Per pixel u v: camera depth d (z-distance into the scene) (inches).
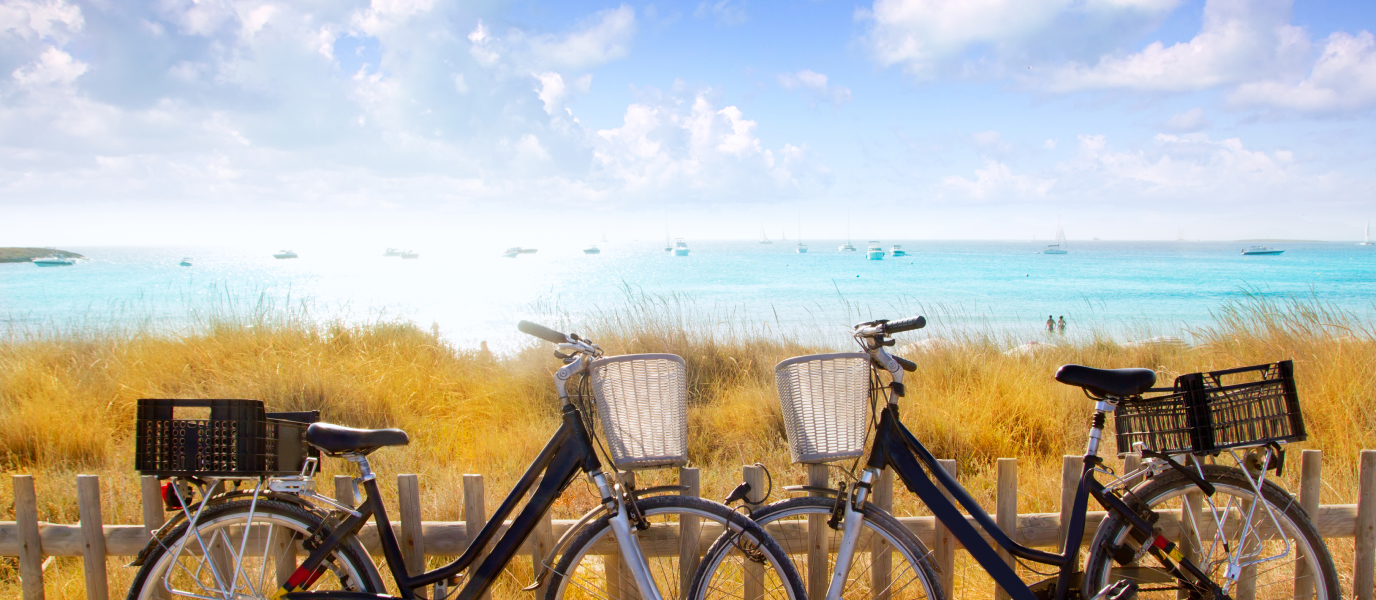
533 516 93.0
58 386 247.9
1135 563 96.0
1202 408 91.3
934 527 107.0
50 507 165.9
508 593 127.0
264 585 105.2
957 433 217.6
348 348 323.0
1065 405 240.1
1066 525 106.3
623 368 89.5
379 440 90.9
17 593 124.6
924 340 399.2
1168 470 97.3
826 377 92.5
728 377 300.4
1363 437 188.4
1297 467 174.1
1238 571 95.0
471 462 203.8
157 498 103.5
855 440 93.0
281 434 90.6
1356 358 229.6
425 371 290.7
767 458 209.9
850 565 94.5
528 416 254.1
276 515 93.5
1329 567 95.3
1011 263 3115.2
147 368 280.5
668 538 103.9
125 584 118.4
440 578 93.4
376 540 104.7
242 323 350.3
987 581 120.0
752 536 93.2
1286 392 90.7
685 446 90.7
